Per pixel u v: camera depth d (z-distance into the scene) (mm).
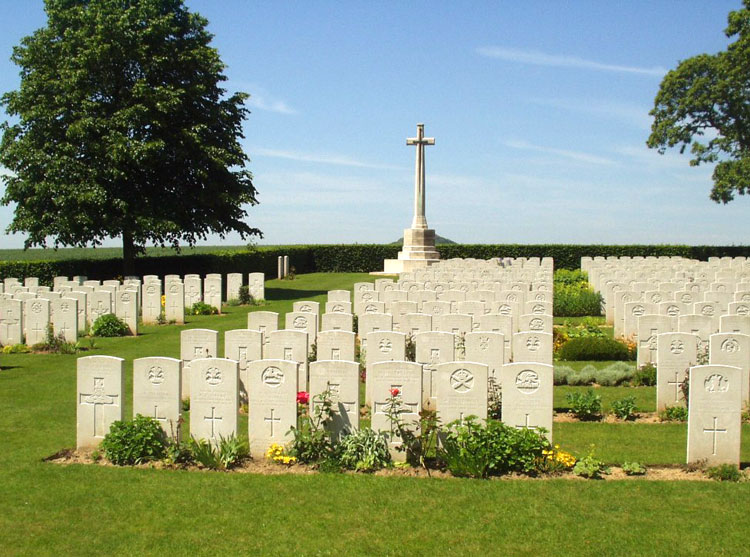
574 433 11656
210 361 10219
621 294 21625
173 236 36594
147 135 34500
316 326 16844
